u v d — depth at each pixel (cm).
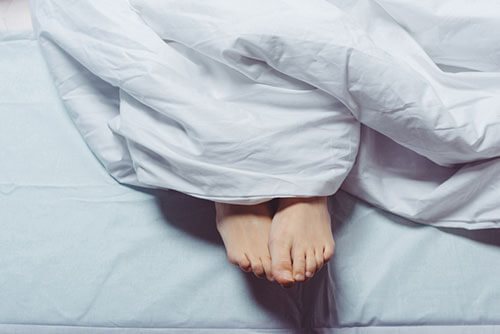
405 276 72
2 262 74
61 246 75
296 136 67
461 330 69
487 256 74
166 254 75
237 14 65
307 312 71
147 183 71
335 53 63
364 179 75
